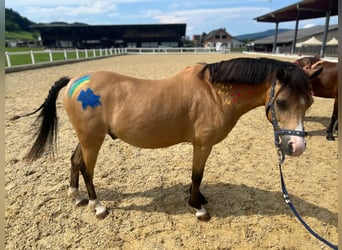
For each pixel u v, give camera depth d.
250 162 3.82
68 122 5.50
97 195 2.99
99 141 2.46
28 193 2.97
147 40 51.97
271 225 2.54
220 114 2.32
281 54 26.39
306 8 18.86
